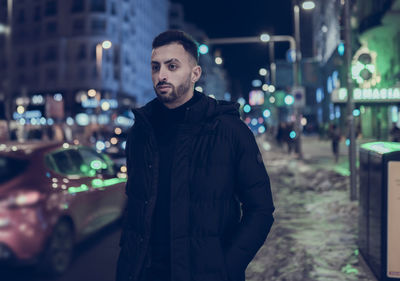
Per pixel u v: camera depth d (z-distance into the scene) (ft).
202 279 6.37
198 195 6.58
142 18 297.33
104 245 15.43
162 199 6.68
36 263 13.50
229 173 6.72
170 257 6.48
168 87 6.69
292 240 21.88
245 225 6.67
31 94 249.34
